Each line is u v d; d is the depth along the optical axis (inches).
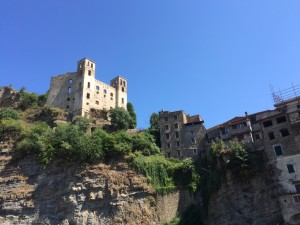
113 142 2898.6
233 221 2244.1
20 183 2726.4
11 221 2544.3
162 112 3624.5
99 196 2581.2
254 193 2262.6
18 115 3767.2
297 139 2241.6
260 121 2437.3
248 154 2375.7
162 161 2859.3
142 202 2568.9
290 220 2020.2
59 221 2512.3
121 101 4352.9
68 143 2842.0
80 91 3902.6
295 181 2105.1
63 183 2672.2
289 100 2411.4
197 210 2554.1
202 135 3336.6
